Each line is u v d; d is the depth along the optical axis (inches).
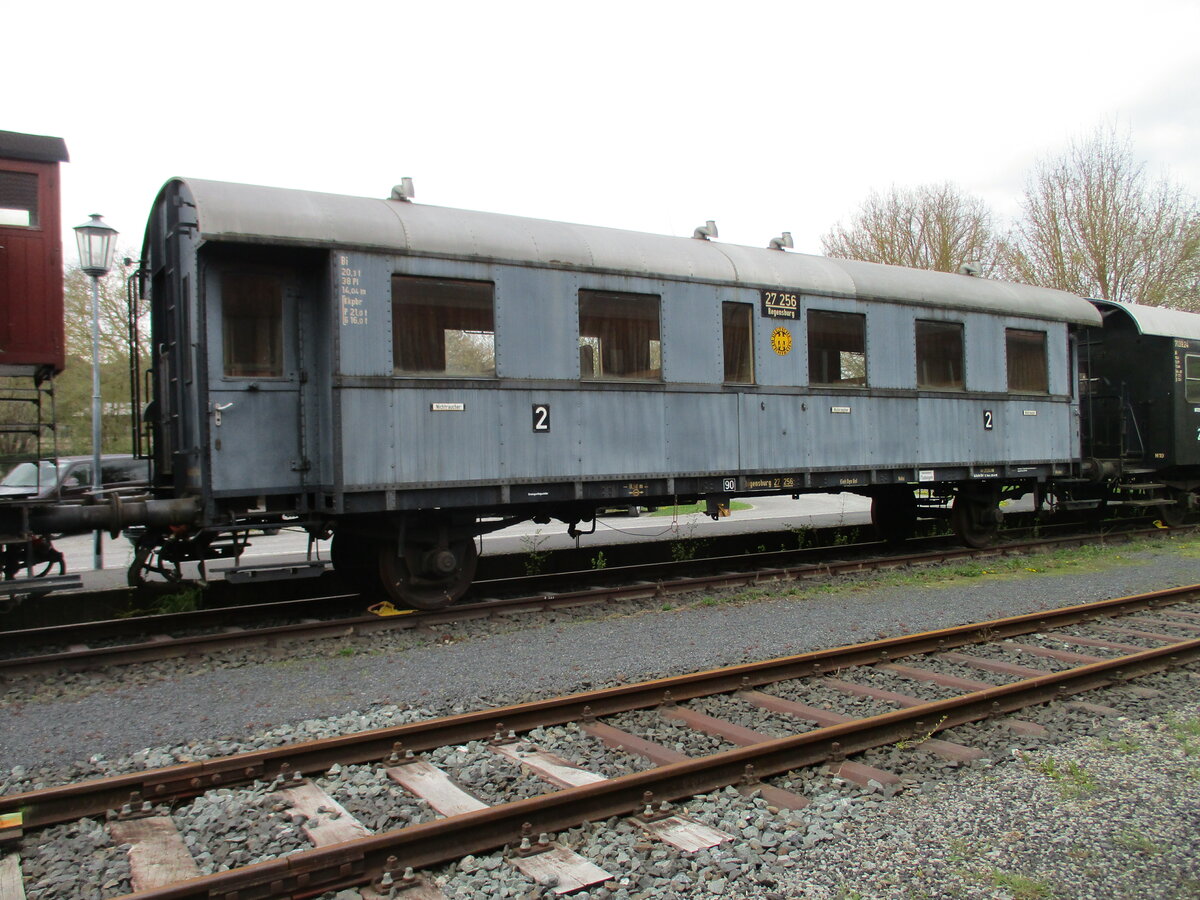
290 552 581.3
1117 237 1170.6
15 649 308.3
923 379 489.7
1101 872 146.5
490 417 350.9
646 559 521.7
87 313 1258.6
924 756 198.5
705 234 440.1
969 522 539.5
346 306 321.1
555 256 367.9
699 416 405.4
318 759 186.5
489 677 260.2
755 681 248.4
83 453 1212.5
